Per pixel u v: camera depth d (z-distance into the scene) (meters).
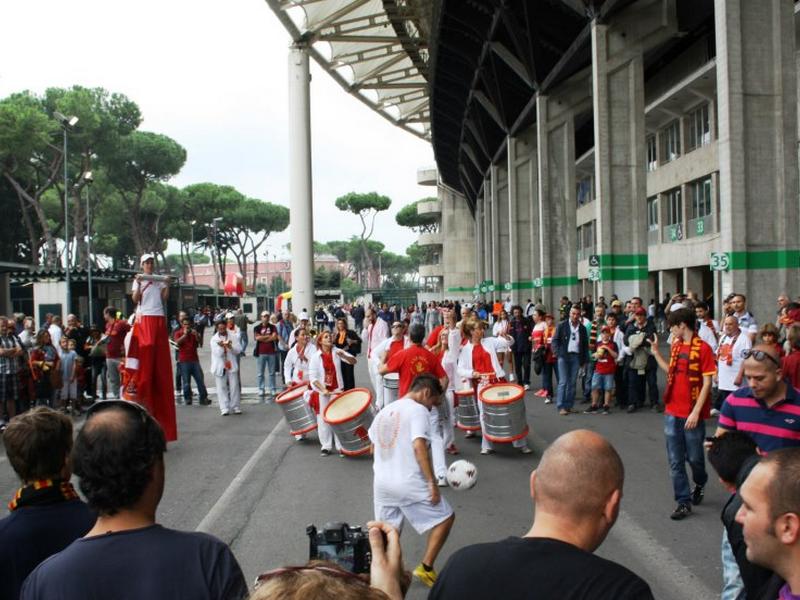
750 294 15.77
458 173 78.50
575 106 33.47
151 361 10.48
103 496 2.32
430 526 5.64
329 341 11.41
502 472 9.69
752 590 3.34
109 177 64.81
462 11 34.22
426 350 9.64
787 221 15.83
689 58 32.19
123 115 63.16
